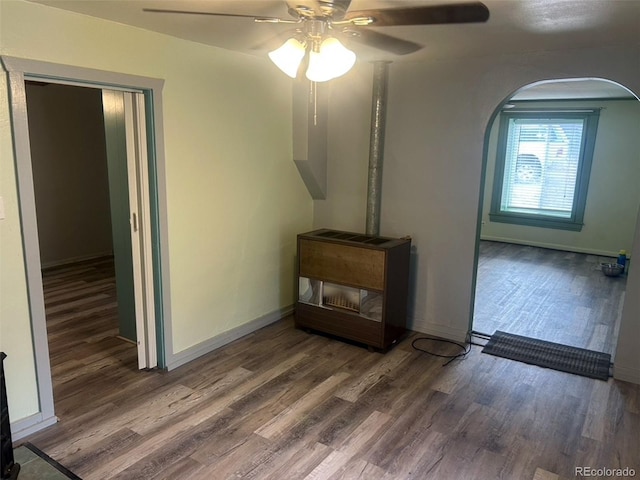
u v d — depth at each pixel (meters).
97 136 6.28
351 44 2.98
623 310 3.12
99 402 2.83
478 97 3.45
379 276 3.47
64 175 5.97
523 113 7.18
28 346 2.46
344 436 2.53
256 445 2.44
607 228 6.85
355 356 3.52
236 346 3.66
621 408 2.85
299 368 3.32
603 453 2.42
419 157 3.78
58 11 2.36
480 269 6.09
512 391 3.03
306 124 3.96
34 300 2.45
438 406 2.84
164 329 3.19
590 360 3.48
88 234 6.35
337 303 3.76
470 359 3.49
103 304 4.57
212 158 3.35
